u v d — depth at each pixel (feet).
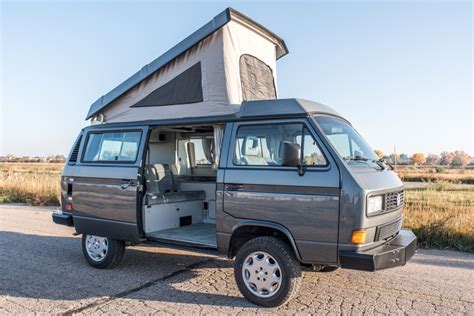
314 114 15.70
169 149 24.45
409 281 18.54
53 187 53.57
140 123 20.30
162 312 14.88
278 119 15.76
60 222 22.26
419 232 26.58
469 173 113.29
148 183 21.38
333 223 13.96
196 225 22.61
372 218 14.01
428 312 14.89
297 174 14.78
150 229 20.01
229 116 17.15
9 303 15.79
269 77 24.80
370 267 13.35
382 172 16.14
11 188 56.90
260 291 15.43
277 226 14.96
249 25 22.48
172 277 19.21
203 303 15.79
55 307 15.38
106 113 23.89
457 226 26.63
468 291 17.17
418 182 80.94
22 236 29.19
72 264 21.61
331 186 14.06
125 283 18.30
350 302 15.90
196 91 20.95
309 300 16.12
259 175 15.53
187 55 21.33
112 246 20.30
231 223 16.12
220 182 16.49
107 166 20.52
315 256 14.35
